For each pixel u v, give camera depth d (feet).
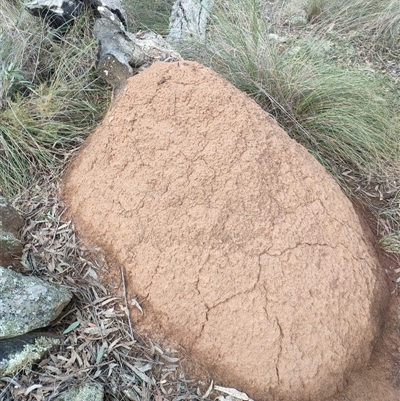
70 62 4.13
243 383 2.72
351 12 6.19
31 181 3.59
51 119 3.86
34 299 2.66
